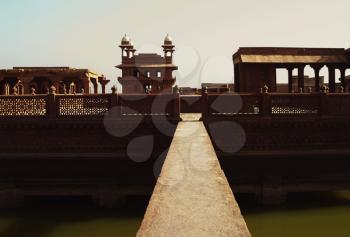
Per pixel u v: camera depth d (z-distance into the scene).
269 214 9.66
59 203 11.09
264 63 19.00
